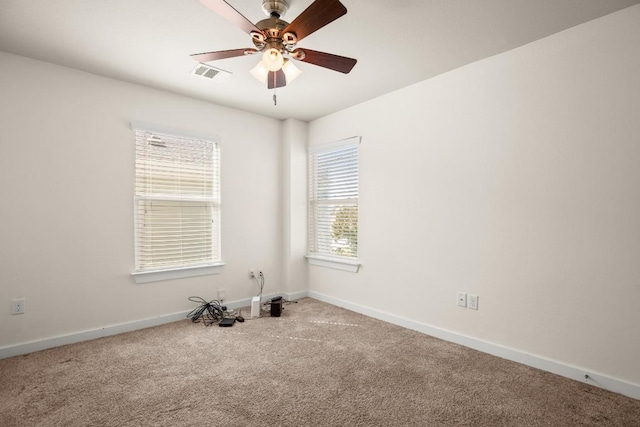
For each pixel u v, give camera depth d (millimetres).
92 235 2752
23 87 2461
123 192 2906
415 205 2980
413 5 1852
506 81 2396
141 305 3012
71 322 2658
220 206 3525
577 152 2086
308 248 4129
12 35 2170
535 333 2268
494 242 2467
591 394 1926
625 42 1907
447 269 2752
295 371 2207
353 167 3607
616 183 1948
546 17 1979
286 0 1794
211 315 3322
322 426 1642
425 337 2812
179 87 3041
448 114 2734
